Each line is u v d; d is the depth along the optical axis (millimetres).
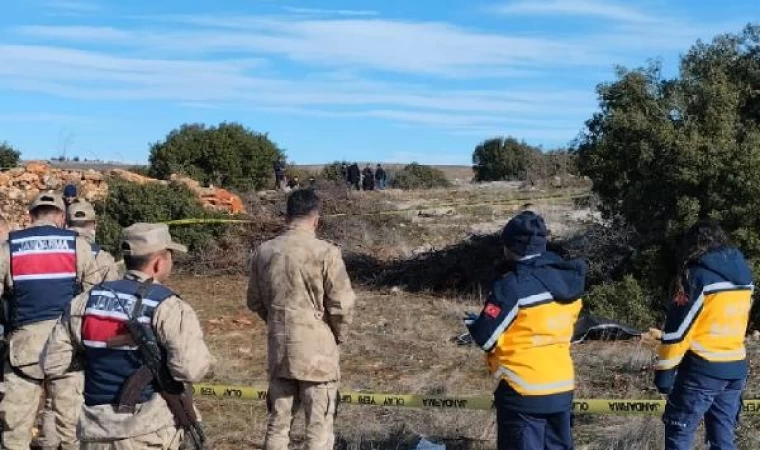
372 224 20094
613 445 6656
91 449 4059
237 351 10414
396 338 10922
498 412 4820
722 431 5531
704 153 11453
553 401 4652
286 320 5566
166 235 4297
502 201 23516
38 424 7023
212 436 7168
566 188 28438
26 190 17625
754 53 12953
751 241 11094
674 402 5461
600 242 12812
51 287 5871
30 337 5832
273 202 20641
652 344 10297
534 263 4676
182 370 4039
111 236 16016
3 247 5930
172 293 4203
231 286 15141
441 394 8312
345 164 32438
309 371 5527
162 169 28000
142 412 4031
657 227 12141
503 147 42781
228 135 28500
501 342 4688
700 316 5293
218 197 19203
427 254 15852
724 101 12039
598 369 9062
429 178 38875
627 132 12289
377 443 6879
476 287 14188
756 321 11391
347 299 5578
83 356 4234
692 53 12984
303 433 7086
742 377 5434
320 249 5551
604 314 11281
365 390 8500
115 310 4086
